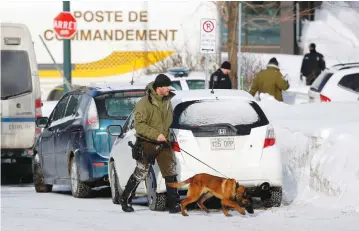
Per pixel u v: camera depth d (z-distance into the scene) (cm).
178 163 2747
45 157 3919
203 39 4347
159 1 7925
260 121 2803
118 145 3116
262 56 7825
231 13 6481
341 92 5247
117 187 3153
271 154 2788
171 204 2742
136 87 3519
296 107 4431
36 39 7938
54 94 7131
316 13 8431
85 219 2581
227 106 2808
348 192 2823
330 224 2422
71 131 3562
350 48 8119
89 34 7981
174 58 7694
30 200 3378
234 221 2516
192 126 2762
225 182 2617
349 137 3055
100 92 3469
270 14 8231
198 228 2353
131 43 7975
